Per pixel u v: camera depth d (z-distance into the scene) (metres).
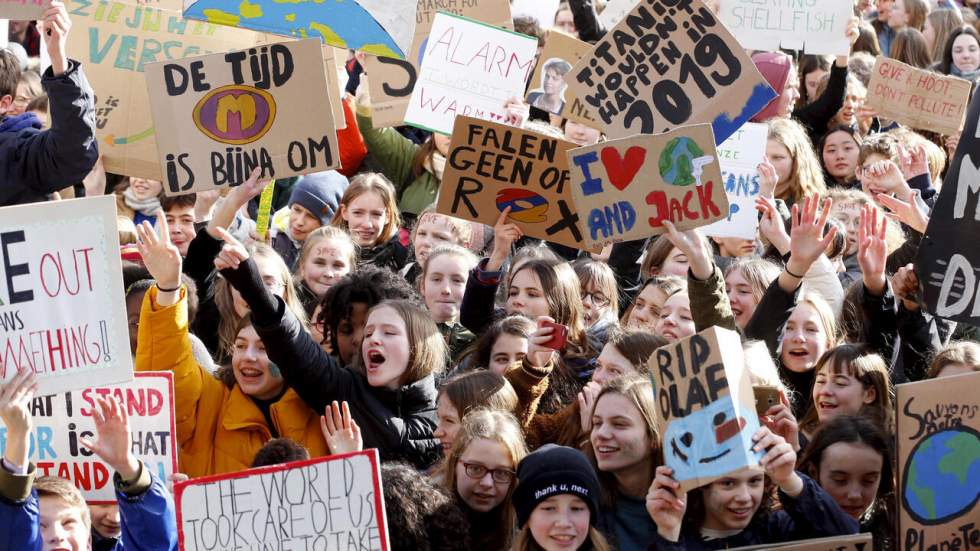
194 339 5.89
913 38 10.44
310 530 4.20
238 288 5.19
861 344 5.69
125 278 6.32
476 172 6.03
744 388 4.30
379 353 5.43
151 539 4.44
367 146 8.62
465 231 7.30
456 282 6.56
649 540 4.80
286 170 5.48
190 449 5.36
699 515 4.66
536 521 4.57
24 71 8.03
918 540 4.52
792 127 7.98
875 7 11.90
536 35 9.55
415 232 7.43
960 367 5.46
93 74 7.00
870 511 5.14
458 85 7.54
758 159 7.35
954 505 4.52
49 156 5.59
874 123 9.80
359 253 7.49
